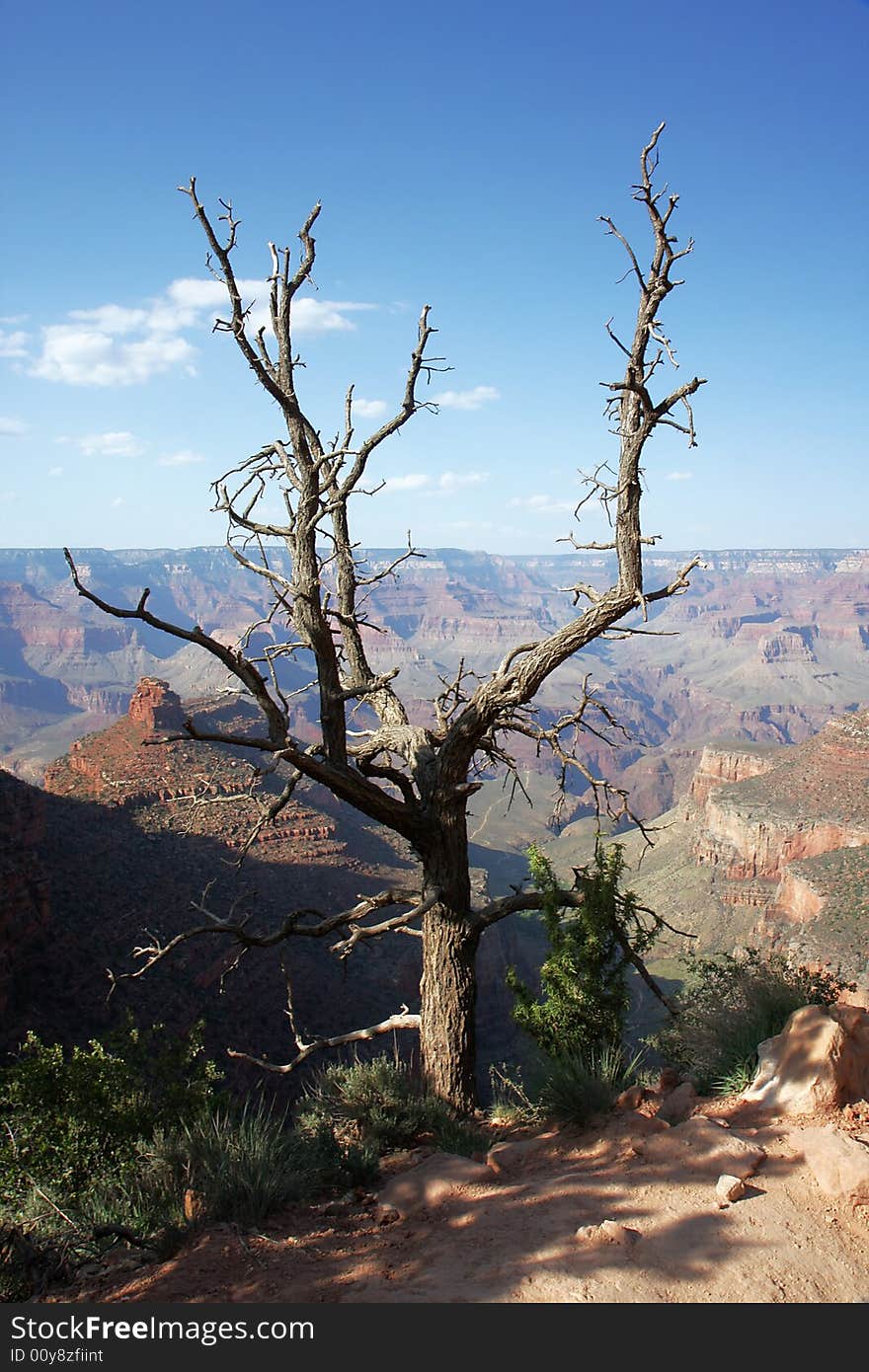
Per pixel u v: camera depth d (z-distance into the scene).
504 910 10.00
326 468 10.05
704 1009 8.32
